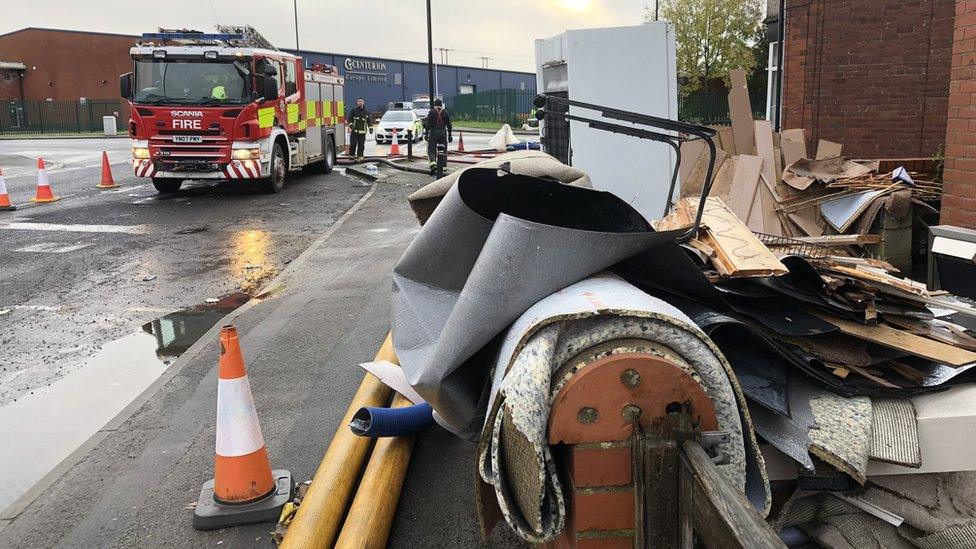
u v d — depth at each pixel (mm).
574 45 6941
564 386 1855
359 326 6258
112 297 7754
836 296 2680
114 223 12508
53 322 6883
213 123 14852
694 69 40156
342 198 15609
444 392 2367
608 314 1881
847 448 2301
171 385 5086
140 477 3820
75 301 7590
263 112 15438
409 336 2734
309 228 11922
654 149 7047
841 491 2492
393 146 25844
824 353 2570
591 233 2197
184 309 7242
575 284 2232
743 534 1390
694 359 1907
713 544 1570
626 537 1896
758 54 40219
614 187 7148
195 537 3275
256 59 15039
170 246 10500
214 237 11180
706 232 3061
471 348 2258
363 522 2965
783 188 6809
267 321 6547
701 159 7109
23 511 3529
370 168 21062
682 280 2508
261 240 10883
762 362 2590
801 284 2756
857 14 9727
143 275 8727
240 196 15977
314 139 19594
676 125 2820
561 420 1846
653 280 2586
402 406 3867
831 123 10109
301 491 3523
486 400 2350
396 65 65250
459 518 3260
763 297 2754
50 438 4500
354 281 7906
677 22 39781
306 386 4961
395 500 3242
